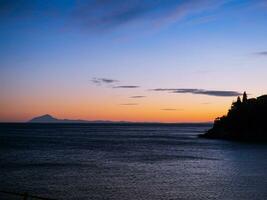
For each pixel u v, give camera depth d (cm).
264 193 4481
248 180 5422
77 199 4056
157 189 4662
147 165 7169
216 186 4909
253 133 16588
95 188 4653
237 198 4219
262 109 17325
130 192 4459
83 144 13225
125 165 7106
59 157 8469
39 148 11050
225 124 18638
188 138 18988
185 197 4244
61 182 5031
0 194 4025
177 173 6106
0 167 6494
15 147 11281
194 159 8506
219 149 11725
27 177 5406
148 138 18712
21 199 3772
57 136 19525
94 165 7019
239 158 8856
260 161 8206
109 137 19300
